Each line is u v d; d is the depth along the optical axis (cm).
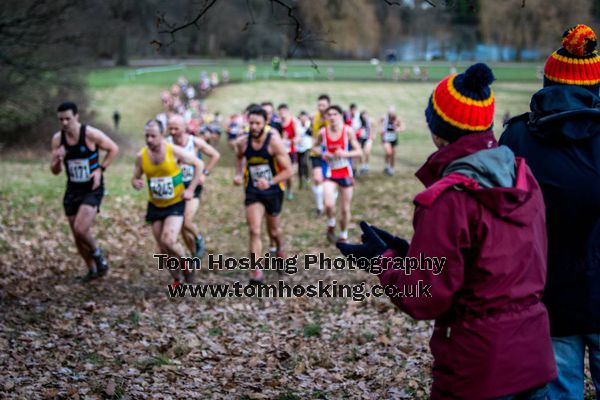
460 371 244
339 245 290
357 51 7031
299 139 1596
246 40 7350
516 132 323
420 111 4594
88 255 795
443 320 254
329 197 1007
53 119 2614
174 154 726
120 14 1872
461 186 243
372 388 461
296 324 625
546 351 248
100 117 4144
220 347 555
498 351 240
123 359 507
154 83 5659
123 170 1975
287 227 1191
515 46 4797
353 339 568
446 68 6619
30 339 540
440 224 241
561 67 315
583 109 297
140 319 625
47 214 1156
